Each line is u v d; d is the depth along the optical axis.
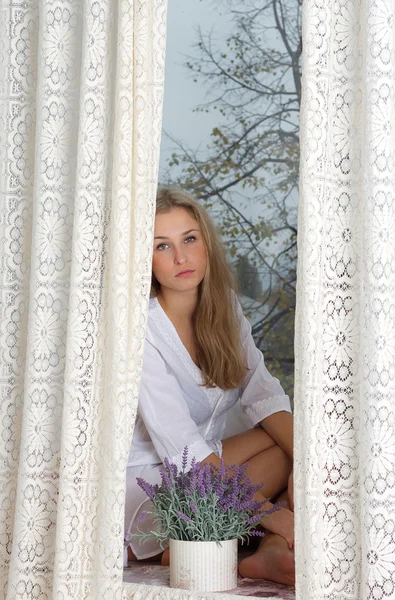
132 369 1.80
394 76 1.60
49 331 1.89
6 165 1.98
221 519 1.95
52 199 1.90
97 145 1.84
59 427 1.89
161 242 2.43
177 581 1.94
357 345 1.64
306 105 1.64
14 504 1.94
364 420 1.57
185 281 2.42
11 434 1.95
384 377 1.56
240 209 3.05
